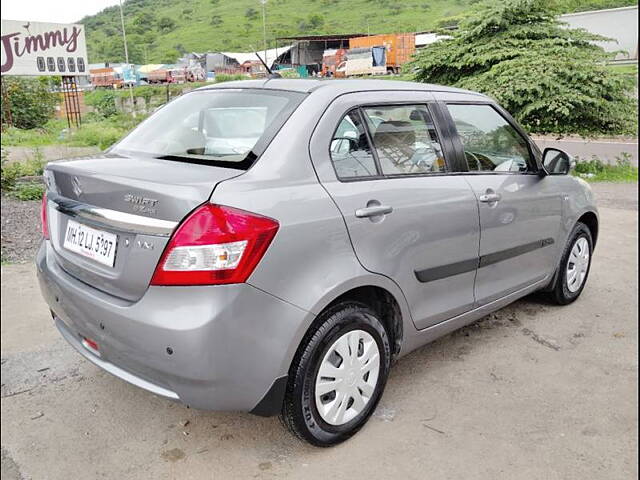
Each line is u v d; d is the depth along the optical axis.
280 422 2.85
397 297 2.84
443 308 3.19
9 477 2.49
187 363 2.19
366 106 2.88
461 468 2.56
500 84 13.07
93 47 175.50
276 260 2.29
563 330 4.08
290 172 2.47
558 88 12.63
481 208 3.31
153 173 2.41
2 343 3.73
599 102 12.54
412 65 15.87
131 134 3.12
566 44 14.23
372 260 2.66
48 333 3.90
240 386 2.29
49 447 2.69
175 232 2.18
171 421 2.90
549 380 3.36
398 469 2.55
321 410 2.59
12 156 14.47
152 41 180.62
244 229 2.20
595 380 3.37
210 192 2.21
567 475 2.53
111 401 3.08
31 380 3.28
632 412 3.03
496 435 2.81
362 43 49.59
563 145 18.22
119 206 2.35
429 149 3.16
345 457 2.63
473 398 3.15
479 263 3.38
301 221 2.38
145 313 2.24
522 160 3.85
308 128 2.60
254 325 2.25
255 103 2.80
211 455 2.64
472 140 3.46
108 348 2.43
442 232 3.05
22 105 25.31
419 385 3.28
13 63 21.89
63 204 2.62
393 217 2.77
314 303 2.39
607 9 28.77
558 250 4.21
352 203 2.60
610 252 6.16
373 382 2.80
